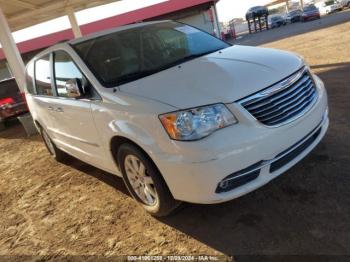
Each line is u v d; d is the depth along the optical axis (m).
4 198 5.59
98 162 4.42
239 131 3.02
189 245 3.31
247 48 4.25
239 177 3.07
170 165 3.14
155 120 3.18
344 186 3.55
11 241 4.23
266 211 3.47
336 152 4.20
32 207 4.98
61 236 4.04
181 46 4.44
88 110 3.98
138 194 3.89
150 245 3.46
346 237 2.91
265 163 3.14
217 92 3.15
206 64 3.75
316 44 14.09
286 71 3.44
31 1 12.74
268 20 46.47
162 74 3.76
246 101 3.10
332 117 5.31
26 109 12.62
